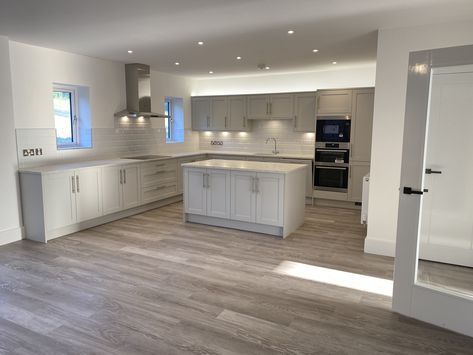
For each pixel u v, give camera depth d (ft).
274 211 15.16
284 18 11.43
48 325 8.53
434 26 11.80
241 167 15.87
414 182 8.59
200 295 10.05
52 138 16.38
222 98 24.70
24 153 15.16
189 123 25.98
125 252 13.42
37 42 14.78
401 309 9.07
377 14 10.93
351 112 20.20
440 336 8.16
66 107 17.97
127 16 11.23
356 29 12.65
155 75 22.56
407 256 8.84
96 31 13.06
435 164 11.59
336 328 8.45
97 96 18.61
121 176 17.93
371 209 13.38
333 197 21.30
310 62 19.22
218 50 16.30
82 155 18.03
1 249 13.69
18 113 14.94
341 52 16.62
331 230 16.39
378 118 12.92
